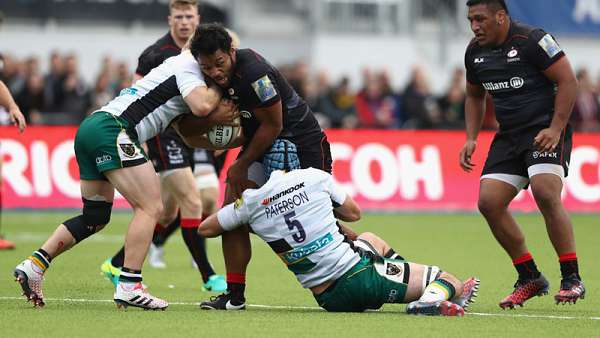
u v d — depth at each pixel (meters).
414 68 71.06
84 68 85.19
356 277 25.53
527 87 27.92
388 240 48.94
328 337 22.20
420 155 63.62
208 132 26.28
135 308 26.56
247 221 25.89
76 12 87.50
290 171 25.97
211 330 22.98
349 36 85.31
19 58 83.19
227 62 25.08
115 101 26.17
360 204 62.72
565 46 83.31
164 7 88.75
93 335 22.23
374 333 22.77
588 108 70.00
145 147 36.03
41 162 59.94
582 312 27.59
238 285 26.77
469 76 29.47
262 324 23.92
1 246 43.00
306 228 25.39
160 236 38.94
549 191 27.62
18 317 24.72
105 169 25.70
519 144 28.16
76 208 60.38
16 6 86.31
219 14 87.44
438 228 55.03
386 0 86.19
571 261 27.84
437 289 25.62
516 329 23.81
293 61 85.94
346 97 69.38
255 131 26.53
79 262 39.53
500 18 27.94
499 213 28.27
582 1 81.19
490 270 37.94
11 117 31.23
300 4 88.81
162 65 26.27
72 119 65.94
